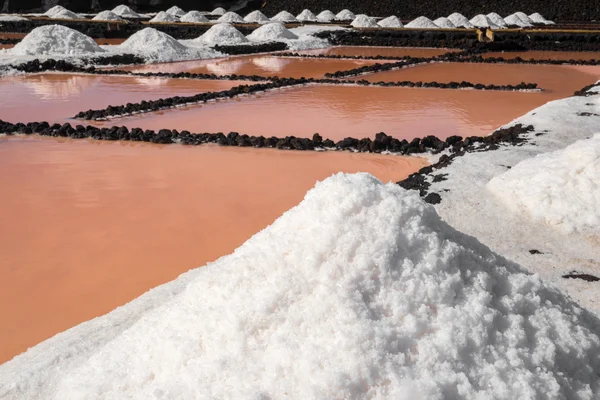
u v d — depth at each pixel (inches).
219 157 215.3
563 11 1103.6
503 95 364.8
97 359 66.3
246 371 52.9
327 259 58.7
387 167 203.2
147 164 205.2
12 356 91.7
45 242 137.4
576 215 130.7
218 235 141.7
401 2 1175.6
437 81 427.5
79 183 183.2
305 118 289.1
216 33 655.1
